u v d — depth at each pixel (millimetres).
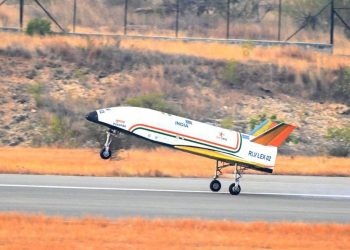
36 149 177500
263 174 155125
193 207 107438
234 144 125688
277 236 86688
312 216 105062
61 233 83312
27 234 82125
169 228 88125
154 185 128750
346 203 119062
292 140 199625
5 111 197250
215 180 125438
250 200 117438
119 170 142625
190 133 125250
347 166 169625
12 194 111750
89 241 80062
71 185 123438
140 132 123938
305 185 139250
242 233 87375
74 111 199750
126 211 101500
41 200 107625
